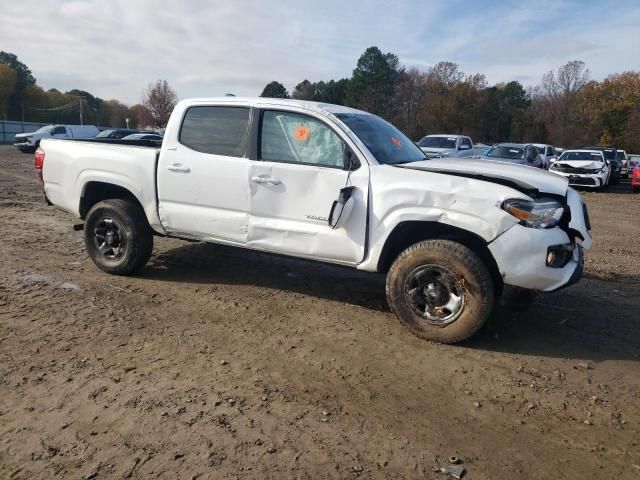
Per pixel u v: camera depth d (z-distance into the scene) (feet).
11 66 293.23
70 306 15.80
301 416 10.51
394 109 203.00
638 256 27.17
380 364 12.96
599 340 15.02
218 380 11.77
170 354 12.97
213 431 9.84
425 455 9.49
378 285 19.26
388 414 10.76
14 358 12.40
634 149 176.65
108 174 18.35
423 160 16.98
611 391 12.11
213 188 16.60
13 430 9.65
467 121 191.21
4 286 17.28
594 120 182.09
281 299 17.38
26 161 81.35
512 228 13.19
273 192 15.69
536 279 13.29
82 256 21.75
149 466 8.81
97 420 10.05
